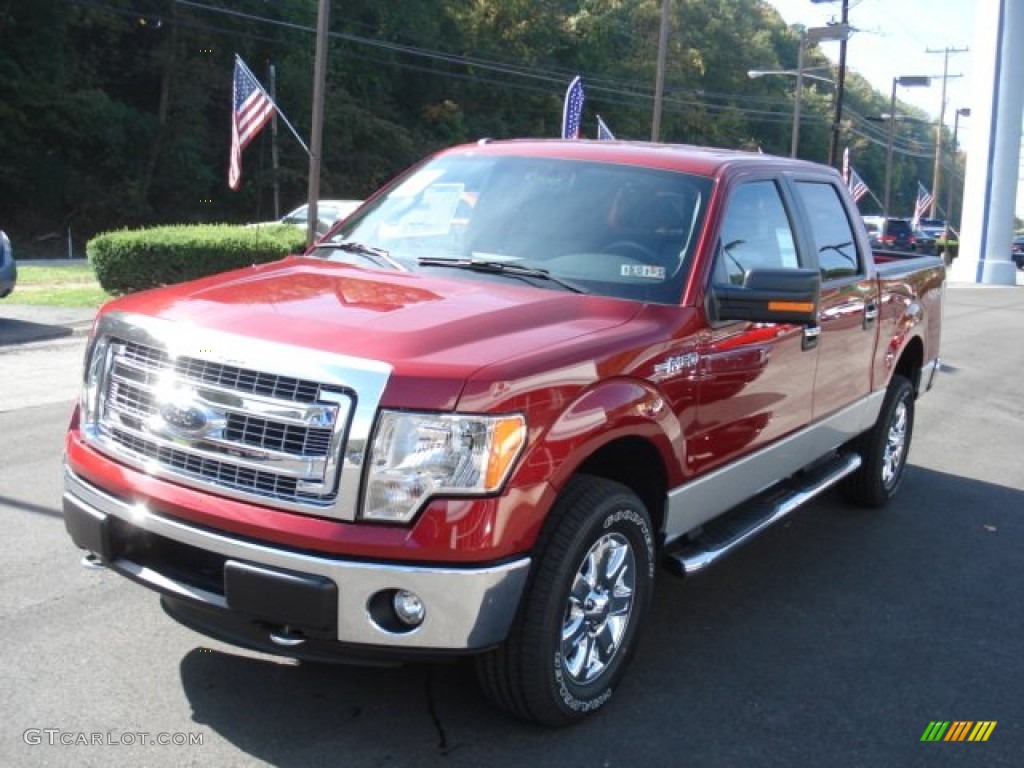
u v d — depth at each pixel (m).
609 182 4.67
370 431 3.17
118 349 3.69
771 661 4.44
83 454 3.73
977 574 5.69
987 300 27.55
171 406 3.44
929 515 6.79
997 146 36.78
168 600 3.77
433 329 3.48
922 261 7.22
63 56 41.69
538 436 3.34
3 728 3.53
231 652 4.18
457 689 3.99
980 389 12.09
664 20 28.72
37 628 4.31
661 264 4.29
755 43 86.69
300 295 3.86
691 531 4.45
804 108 90.44
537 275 4.23
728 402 4.41
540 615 3.46
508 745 3.61
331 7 50.44
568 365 3.49
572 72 63.75
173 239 15.31
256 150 46.44
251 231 17.36
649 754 3.62
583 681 3.75
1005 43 35.94
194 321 3.55
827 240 5.59
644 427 3.82
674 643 4.58
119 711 3.68
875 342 6.10
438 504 3.19
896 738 3.84
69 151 41.44
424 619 3.22
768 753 3.68
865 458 6.59
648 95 67.00
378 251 4.61
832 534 6.29
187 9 43.88
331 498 3.20
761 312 4.18
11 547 5.21
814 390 5.30
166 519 3.42
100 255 15.23
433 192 4.93
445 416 3.19
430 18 55.62
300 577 3.19
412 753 3.52
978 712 4.08
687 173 4.66
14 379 9.55
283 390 3.26
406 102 56.62
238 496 3.31
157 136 42.81
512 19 61.09
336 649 3.27
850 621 4.94
